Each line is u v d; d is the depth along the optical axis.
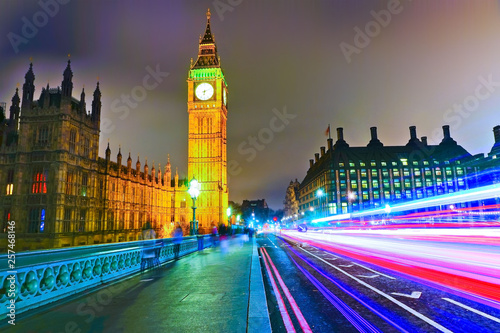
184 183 94.75
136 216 67.44
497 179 94.12
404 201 111.88
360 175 113.12
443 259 15.38
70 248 8.48
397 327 6.21
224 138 103.38
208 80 98.88
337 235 52.28
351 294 9.05
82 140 47.75
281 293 9.38
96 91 52.59
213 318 6.13
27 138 43.97
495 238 24.72
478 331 5.89
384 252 20.73
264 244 34.44
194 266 14.09
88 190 48.62
